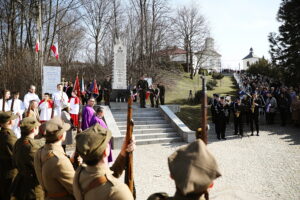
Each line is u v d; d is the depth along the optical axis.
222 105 13.84
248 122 17.08
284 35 22.03
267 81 32.31
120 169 2.90
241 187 6.98
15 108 10.27
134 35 38.50
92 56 43.25
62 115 9.64
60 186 2.82
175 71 39.38
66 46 37.16
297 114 15.94
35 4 20.58
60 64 31.61
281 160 9.68
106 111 15.38
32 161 3.47
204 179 1.57
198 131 2.64
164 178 7.81
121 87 18.47
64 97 11.64
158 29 37.00
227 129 16.27
